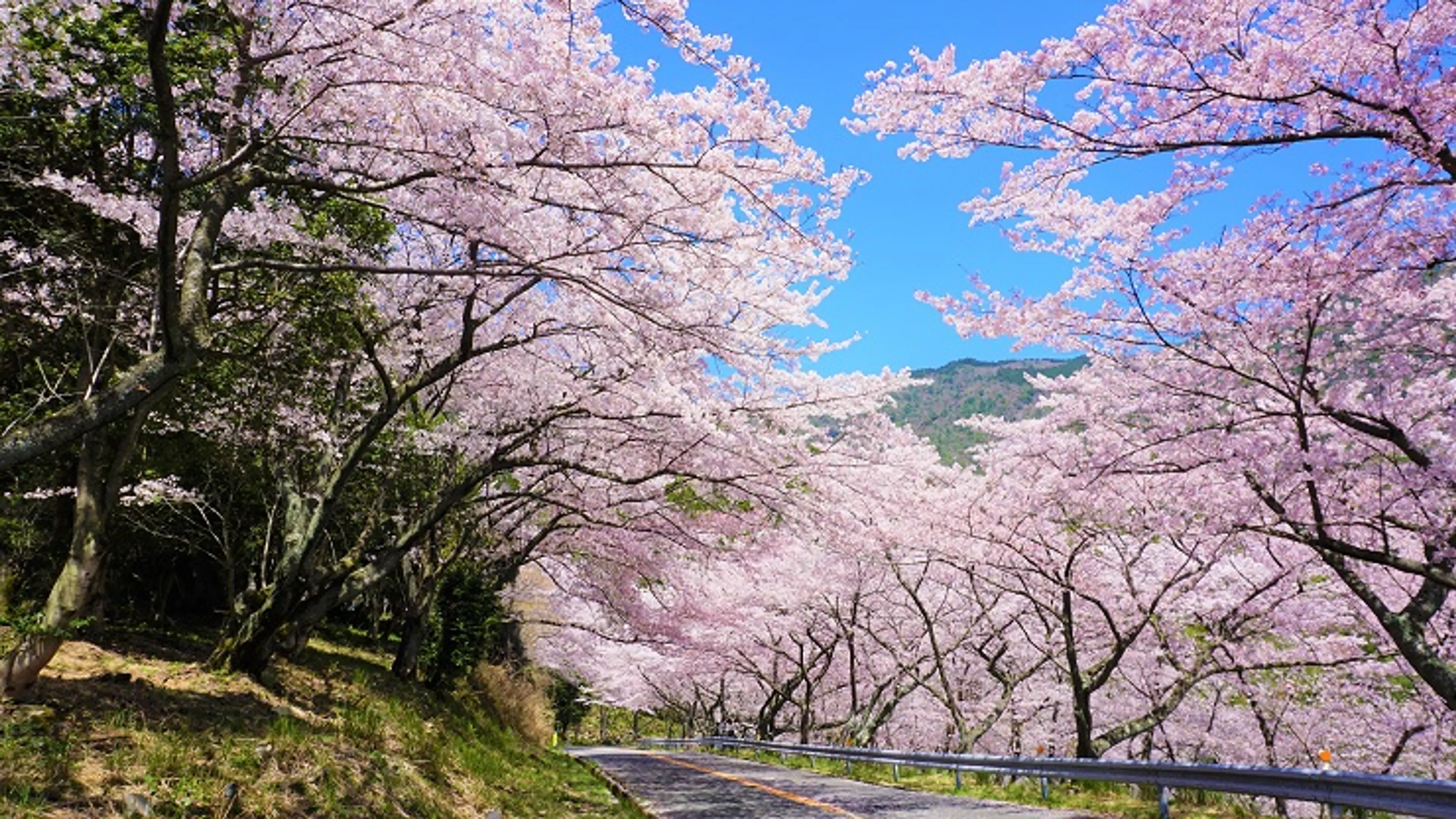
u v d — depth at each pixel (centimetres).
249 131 729
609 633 2377
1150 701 1989
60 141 977
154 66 498
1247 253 955
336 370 1288
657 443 1288
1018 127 873
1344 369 1012
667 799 1307
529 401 1286
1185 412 1083
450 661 1662
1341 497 1024
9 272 988
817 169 768
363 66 691
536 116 716
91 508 937
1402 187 844
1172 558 1616
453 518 1645
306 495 1180
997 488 1574
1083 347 1154
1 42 745
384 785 729
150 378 541
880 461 1388
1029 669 2250
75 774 521
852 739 2341
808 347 1141
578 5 641
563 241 860
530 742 1998
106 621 1457
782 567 2383
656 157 738
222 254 1066
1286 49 759
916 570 2330
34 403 1174
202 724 711
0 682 624
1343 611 1531
